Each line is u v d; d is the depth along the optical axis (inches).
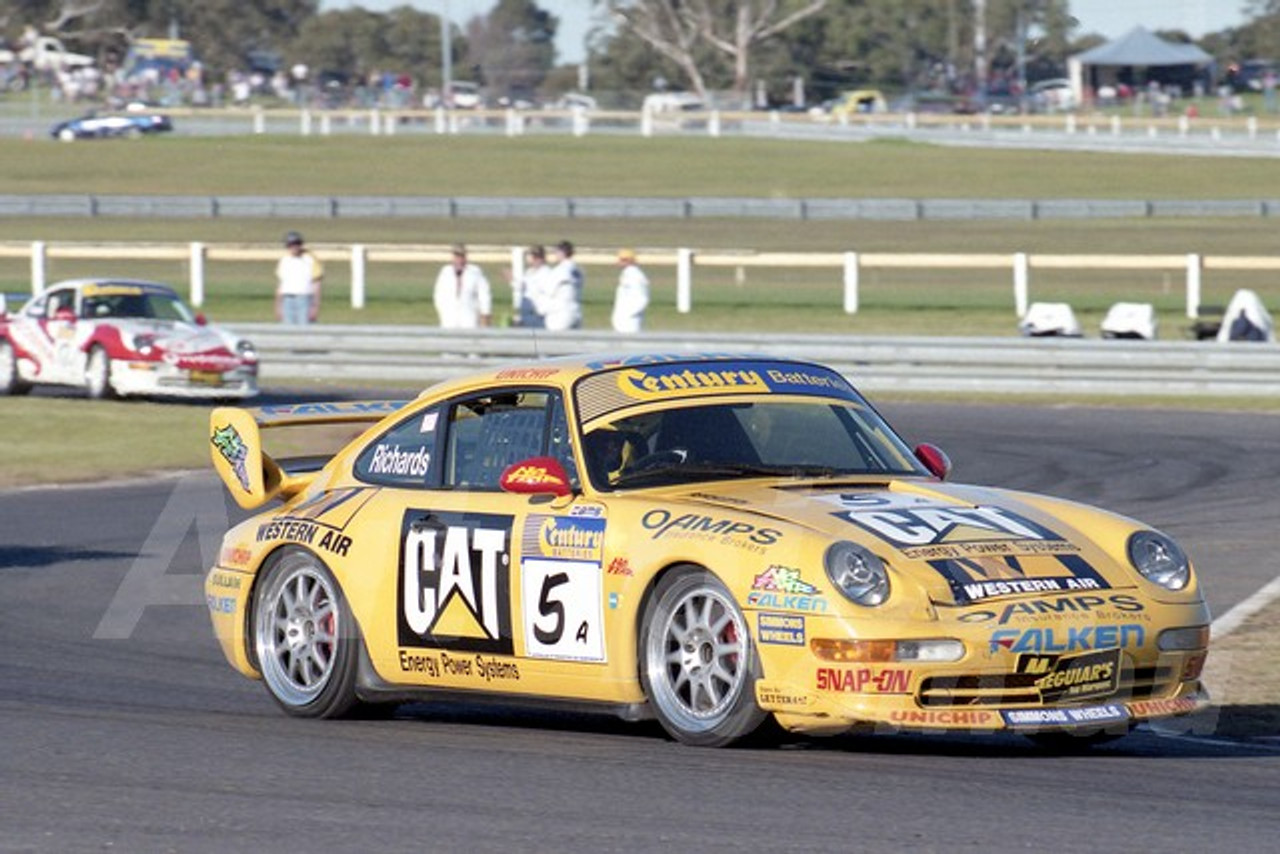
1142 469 2364.7
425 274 5664.4
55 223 6968.5
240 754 978.1
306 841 784.3
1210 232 6624.0
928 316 4456.2
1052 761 957.2
